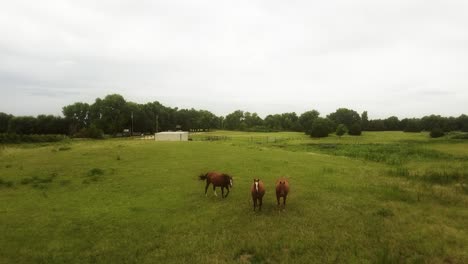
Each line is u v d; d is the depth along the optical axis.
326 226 12.99
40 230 12.80
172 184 21.05
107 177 23.05
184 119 156.62
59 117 123.00
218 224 13.32
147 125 124.12
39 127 117.38
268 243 11.28
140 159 30.84
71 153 33.66
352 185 20.83
